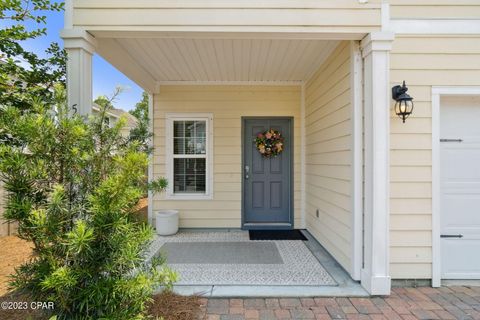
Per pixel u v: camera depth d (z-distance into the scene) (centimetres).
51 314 172
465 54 275
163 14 246
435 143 274
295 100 491
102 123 196
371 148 254
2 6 236
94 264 165
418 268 272
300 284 271
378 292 250
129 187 171
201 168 499
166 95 488
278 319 216
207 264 326
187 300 241
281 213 503
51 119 170
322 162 383
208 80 480
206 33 251
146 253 217
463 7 277
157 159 488
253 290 258
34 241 162
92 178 177
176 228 466
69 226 165
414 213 273
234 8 248
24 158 159
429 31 275
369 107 257
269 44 325
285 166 502
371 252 253
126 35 253
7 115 168
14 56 270
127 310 169
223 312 226
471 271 283
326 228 367
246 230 486
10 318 205
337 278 284
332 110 340
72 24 242
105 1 244
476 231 282
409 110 259
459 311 227
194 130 498
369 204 257
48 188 170
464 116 285
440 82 275
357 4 251
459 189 284
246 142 502
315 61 379
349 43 285
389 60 271
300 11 249
